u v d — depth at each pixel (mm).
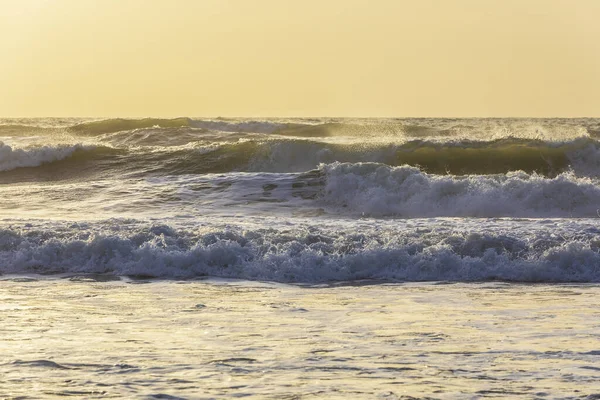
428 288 21172
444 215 39781
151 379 11180
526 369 11766
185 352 12984
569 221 31594
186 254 24062
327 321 16078
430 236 25969
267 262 23656
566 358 12500
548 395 10328
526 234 26641
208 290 20703
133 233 26062
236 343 13750
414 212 40281
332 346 13492
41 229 27219
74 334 14586
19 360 12352
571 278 22812
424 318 16422
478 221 31797
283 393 10453
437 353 12914
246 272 23359
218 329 15148
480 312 17219
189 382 11023
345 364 12125
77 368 11828
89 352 12961
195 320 16188
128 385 10844
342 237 26188
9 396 10312
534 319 16281
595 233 26984
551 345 13539
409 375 11422
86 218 35844
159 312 17188
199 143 66125
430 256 23812
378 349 13242
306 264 23516
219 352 12984
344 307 17938
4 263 24359
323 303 18562
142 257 24031
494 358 12531
